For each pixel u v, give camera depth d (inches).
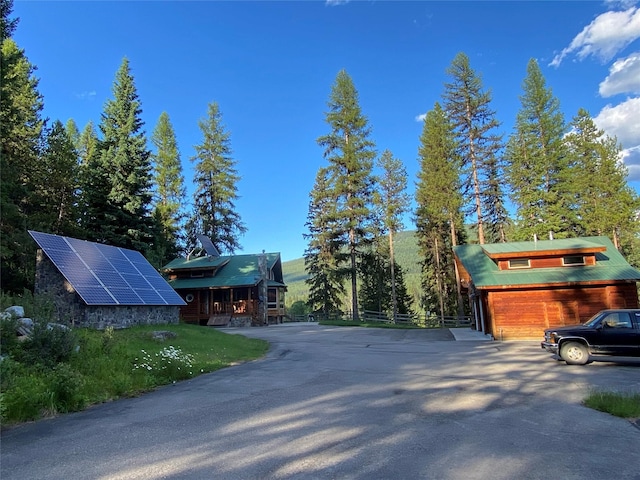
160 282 936.3
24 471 181.8
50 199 1183.6
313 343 797.2
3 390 281.1
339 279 1723.7
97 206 1283.2
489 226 1648.6
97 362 390.9
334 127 1519.4
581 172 1536.7
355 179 1464.1
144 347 513.3
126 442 221.9
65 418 280.1
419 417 263.7
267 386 382.6
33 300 454.0
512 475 169.0
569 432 229.8
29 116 1178.6
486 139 1498.5
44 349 366.3
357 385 378.3
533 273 896.9
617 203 1521.9
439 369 469.4
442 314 1502.2
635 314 484.7
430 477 167.2
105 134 1422.2
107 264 829.8
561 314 851.4
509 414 269.9
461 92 1524.4
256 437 225.8
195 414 282.7
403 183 1776.6
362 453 197.0
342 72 1535.4
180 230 1801.2
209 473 174.9
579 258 919.0
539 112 1512.1
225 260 1515.7
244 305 1406.3
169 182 1840.6
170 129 1891.0
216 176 1793.8
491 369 463.2
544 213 1444.4
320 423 252.5
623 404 272.7
